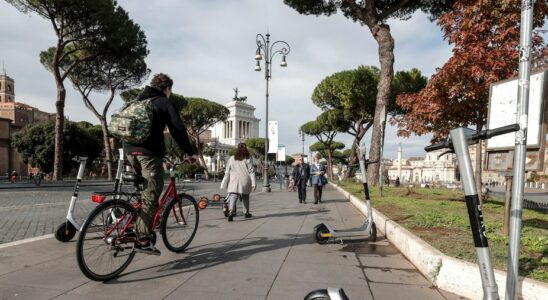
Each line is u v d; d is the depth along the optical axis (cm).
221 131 11244
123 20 2617
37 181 2459
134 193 379
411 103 966
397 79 3106
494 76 702
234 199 727
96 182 3066
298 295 303
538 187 6241
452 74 777
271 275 357
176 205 452
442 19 810
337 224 697
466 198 195
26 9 2309
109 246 337
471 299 304
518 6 692
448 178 9788
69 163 4069
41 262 388
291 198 1454
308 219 766
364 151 543
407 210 745
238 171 734
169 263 395
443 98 851
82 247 315
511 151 424
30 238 511
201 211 902
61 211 911
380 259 429
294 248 479
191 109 5284
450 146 209
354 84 3188
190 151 405
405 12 1875
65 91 2652
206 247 479
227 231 606
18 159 5175
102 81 3139
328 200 1339
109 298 290
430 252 356
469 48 741
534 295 268
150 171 371
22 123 6175
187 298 292
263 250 464
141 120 353
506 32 693
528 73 222
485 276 190
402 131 990
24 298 285
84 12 2358
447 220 595
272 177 7712
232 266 387
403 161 11775
